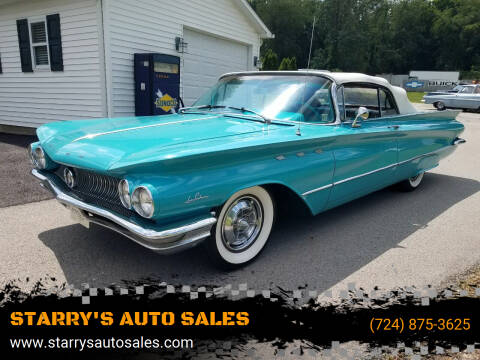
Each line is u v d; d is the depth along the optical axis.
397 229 3.94
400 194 5.33
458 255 3.34
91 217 2.73
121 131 2.99
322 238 3.65
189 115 3.81
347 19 58.94
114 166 2.26
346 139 3.50
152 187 2.20
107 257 3.09
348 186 3.68
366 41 60.28
